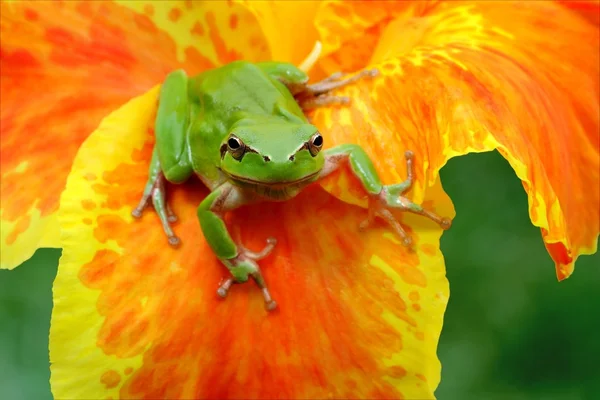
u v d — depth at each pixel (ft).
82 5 0.96
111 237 0.91
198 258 0.91
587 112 0.95
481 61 0.92
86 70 0.97
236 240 0.91
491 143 0.87
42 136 0.96
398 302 0.90
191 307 0.90
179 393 0.90
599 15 0.96
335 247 0.91
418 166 0.90
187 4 0.96
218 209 0.90
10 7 0.96
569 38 0.95
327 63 0.97
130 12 0.96
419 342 0.90
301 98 0.94
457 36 0.95
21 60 0.96
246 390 0.90
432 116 0.90
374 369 0.90
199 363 0.90
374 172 0.90
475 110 0.89
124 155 0.93
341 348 0.90
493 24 0.95
